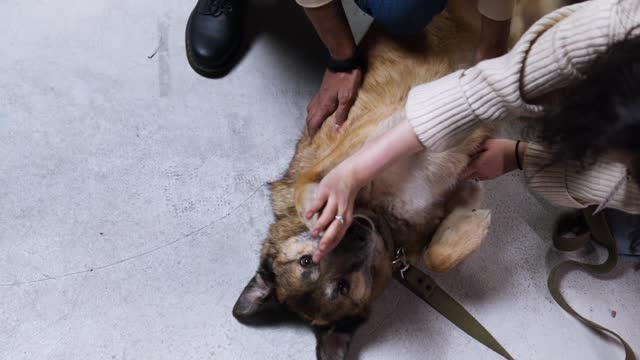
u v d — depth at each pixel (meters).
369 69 2.45
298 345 2.52
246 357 2.49
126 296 2.54
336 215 1.82
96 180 2.69
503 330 2.59
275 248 2.36
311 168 2.25
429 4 2.20
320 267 2.23
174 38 2.91
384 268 2.37
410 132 1.75
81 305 2.51
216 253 2.63
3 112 2.74
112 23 2.90
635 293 2.67
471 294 2.63
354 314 2.32
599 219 2.56
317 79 2.90
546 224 2.75
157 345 2.48
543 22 1.57
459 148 2.25
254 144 2.79
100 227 2.62
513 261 2.69
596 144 1.31
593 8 1.45
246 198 2.72
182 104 2.82
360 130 2.23
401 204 2.33
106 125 2.77
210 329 2.52
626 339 2.60
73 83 2.81
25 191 2.64
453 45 2.51
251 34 2.94
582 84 1.31
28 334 2.45
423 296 2.54
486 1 2.11
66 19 2.89
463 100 1.66
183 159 2.75
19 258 2.55
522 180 2.79
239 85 2.87
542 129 1.46
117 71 2.84
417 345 2.55
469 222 2.33
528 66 1.55
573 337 2.59
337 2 2.21
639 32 1.35
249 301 2.38
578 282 2.67
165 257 2.60
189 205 2.69
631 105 1.21
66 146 2.72
